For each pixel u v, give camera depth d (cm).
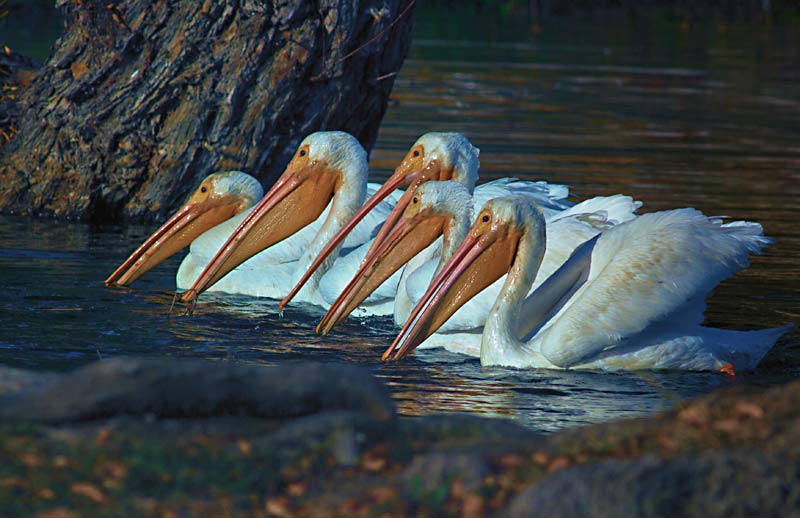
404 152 2364
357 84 1895
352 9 1816
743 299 1400
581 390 1067
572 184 2092
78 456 632
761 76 4112
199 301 1408
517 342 1166
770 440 622
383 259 1309
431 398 1027
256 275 1477
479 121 2866
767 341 1159
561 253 1261
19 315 1247
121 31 1838
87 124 1850
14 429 661
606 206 1352
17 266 1494
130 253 1605
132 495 594
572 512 573
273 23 1811
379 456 649
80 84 1850
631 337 1117
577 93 3506
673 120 3019
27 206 1888
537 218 1188
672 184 2134
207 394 698
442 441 680
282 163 1870
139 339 1177
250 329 1267
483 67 4131
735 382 1105
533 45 5172
